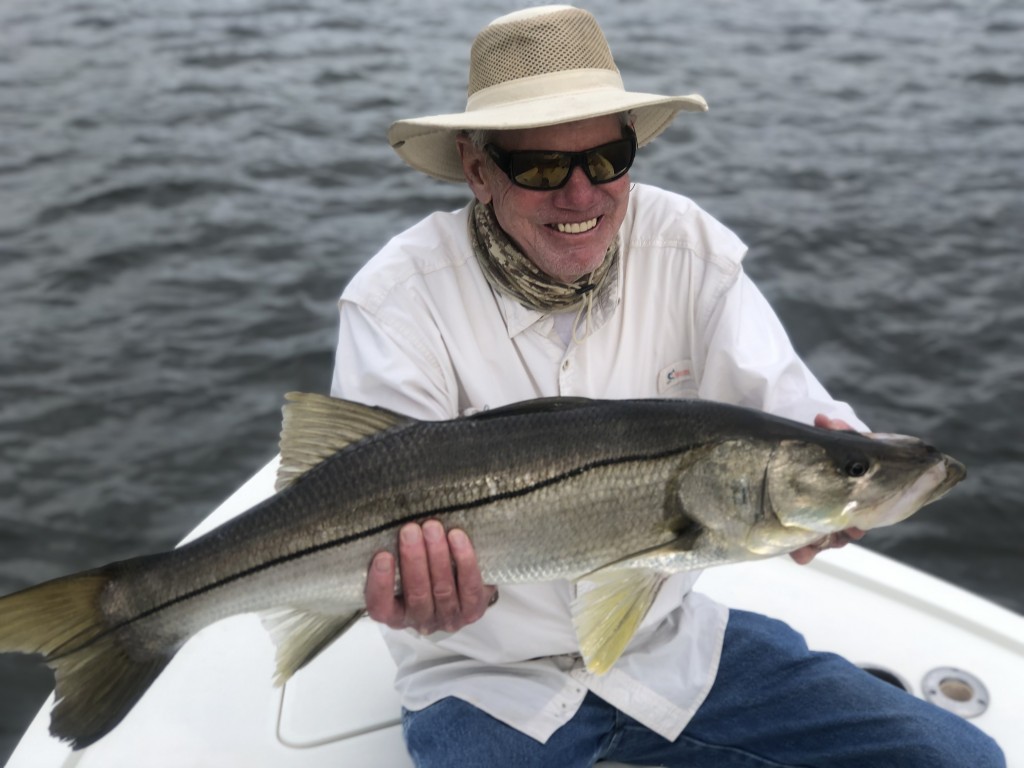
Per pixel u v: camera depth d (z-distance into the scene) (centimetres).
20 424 237
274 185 356
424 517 81
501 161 93
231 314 278
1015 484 214
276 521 83
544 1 613
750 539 83
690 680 101
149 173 364
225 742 108
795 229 324
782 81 472
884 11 594
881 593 127
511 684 99
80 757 106
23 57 503
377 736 108
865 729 98
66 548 206
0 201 342
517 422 83
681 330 104
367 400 97
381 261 101
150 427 238
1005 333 265
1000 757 99
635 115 108
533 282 96
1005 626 121
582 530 83
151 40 531
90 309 280
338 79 470
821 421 92
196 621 84
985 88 457
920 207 338
